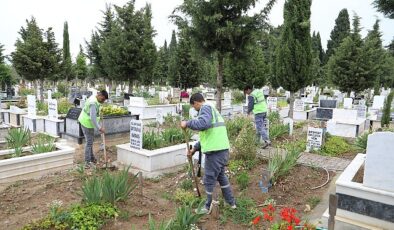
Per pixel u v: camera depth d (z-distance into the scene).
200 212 4.56
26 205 5.11
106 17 26.23
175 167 7.61
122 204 5.12
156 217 4.89
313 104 21.38
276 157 6.74
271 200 5.58
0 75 26.30
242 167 7.25
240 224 4.80
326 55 46.16
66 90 26.70
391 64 25.62
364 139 9.46
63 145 7.72
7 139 7.73
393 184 4.25
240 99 25.00
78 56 38.50
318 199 5.85
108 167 7.25
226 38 10.80
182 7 10.76
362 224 4.41
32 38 19.41
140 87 36.41
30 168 6.62
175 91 27.19
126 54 19.55
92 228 4.20
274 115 14.01
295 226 4.38
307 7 14.01
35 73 19.34
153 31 20.58
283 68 14.33
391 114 14.66
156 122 13.52
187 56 26.53
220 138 4.95
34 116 11.78
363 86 22.91
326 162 8.27
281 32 14.80
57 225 4.19
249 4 10.76
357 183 4.56
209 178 5.01
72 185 5.98
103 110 10.29
